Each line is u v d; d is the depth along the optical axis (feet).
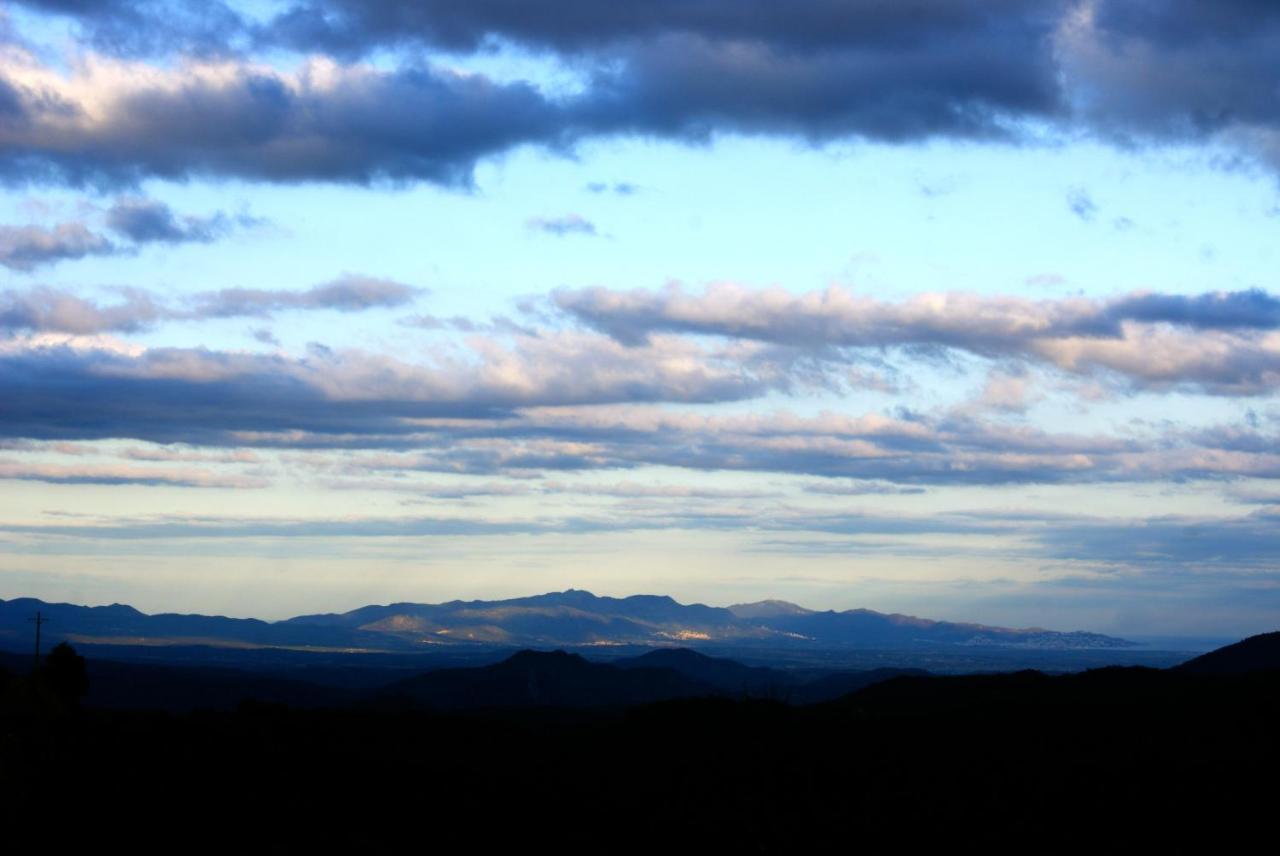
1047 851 214.28
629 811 242.58
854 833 227.81
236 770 244.22
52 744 246.27
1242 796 235.61
